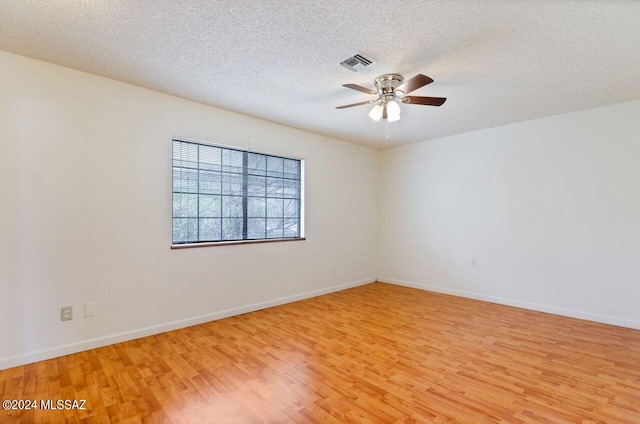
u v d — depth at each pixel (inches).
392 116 102.6
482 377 85.5
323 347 105.1
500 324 127.8
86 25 76.3
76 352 99.6
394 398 75.8
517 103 126.9
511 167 155.8
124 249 109.5
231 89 114.3
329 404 73.4
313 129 166.4
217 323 128.6
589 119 134.0
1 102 88.7
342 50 87.1
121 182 108.9
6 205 89.2
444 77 103.0
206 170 133.3
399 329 122.2
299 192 170.2
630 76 101.7
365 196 205.9
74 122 99.9
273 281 153.9
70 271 99.1
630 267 125.0
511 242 155.8
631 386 80.8
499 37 80.0
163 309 118.3
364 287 196.4
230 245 137.3
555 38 80.1
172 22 75.1
